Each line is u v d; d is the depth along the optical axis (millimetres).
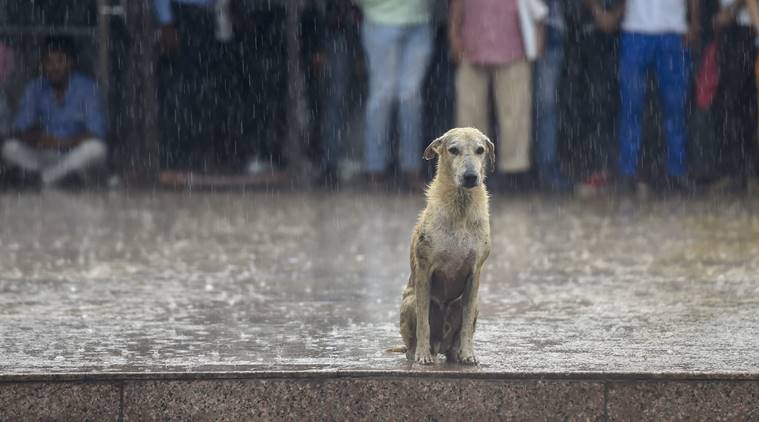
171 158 28234
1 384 8367
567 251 15945
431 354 9125
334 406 8469
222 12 26797
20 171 27594
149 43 26531
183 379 8422
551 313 11359
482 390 8438
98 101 27438
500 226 18969
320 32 27203
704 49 25422
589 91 26438
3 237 17547
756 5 24484
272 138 28375
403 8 24344
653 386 8422
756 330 10367
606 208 21781
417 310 8883
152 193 25375
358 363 8828
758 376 8383
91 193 25438
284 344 9711
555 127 25734
